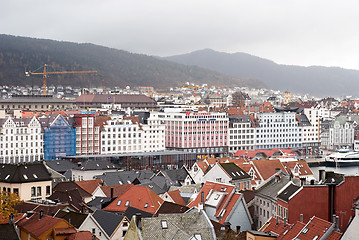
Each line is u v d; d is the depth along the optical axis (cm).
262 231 11238
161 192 18725
